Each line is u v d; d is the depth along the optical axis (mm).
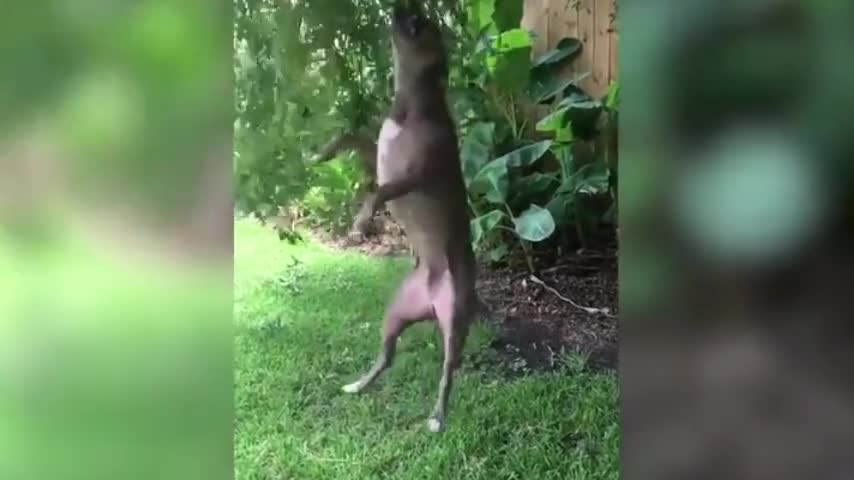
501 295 1610
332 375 1604
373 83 1580
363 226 1621
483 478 1434
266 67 1554
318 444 1522
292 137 1595
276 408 1559
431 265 1578
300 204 1640
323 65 1579
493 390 1531
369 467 1498
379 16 1556
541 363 1513
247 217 1636
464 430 1496
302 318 1635
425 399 1533
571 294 1598
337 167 1610
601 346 1517
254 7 1530
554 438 1417
